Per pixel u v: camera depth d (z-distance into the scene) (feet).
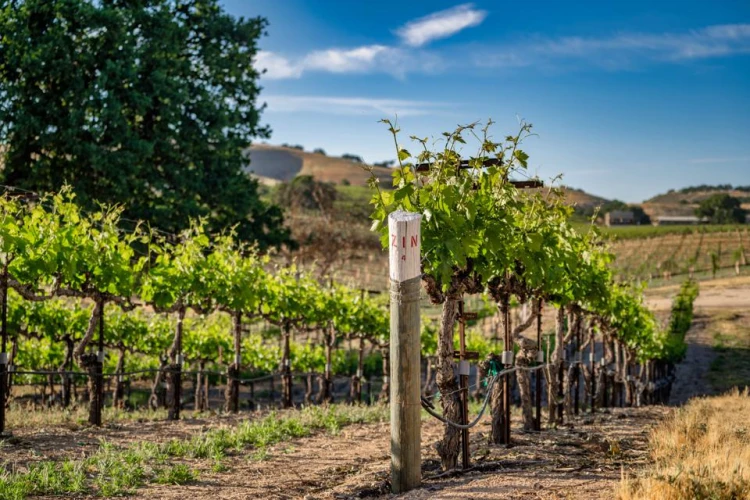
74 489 18.83
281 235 104.68
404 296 17.87
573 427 32.89
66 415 35.60
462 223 19.83
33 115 78.13
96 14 79.46
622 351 63.31
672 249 289.53
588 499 15.57
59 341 56.13
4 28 77.36
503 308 26.76
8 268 29.68
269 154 472.85
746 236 320.91
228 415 37.73
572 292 34.24
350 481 20.30
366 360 86.07
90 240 33.45
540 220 27.66
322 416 34.58
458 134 20.08
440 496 16.63
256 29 107.96
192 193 91.40
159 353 62.49
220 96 99.76
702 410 35.50
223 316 72.02
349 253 166.09
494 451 24.52
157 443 26.08
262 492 19.40
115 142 80.38
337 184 384.68
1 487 17.84
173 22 91.30
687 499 14.76
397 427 18.03
